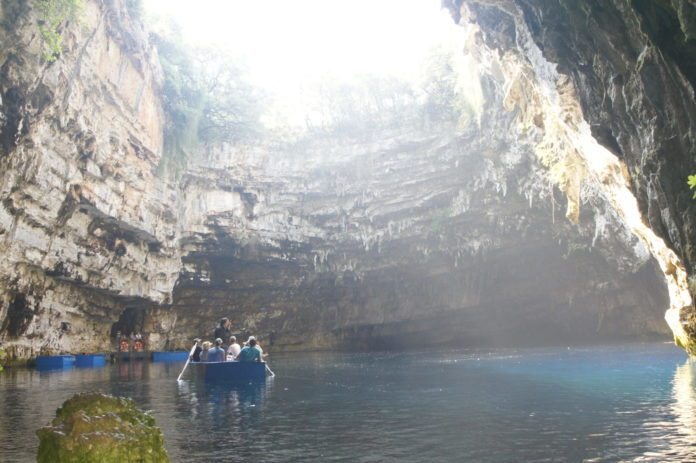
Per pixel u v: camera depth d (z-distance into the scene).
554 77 15.27
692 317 16.06
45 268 26.19
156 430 4.64
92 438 4.13
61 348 29.31
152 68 33.03
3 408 10.66
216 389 14.19
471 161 39.34
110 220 30.28
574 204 21.97
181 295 42.00
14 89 20.44
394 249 45.94
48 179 24.27
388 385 14.65
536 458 6.29
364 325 50.97
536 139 31.12
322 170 42.94
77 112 24.98
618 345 36.34
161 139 35.06
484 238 42.94
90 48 25.41
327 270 46.66
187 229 38.47
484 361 24.08
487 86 32.53
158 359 31.30
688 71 8.66
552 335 49.34
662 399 10.49
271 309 48.06
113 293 32.59
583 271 44.28
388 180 42.66
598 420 8.48
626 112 11.95
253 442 7.49
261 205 42.03
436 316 49.97
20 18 19.31
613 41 10.81
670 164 10.62
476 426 8.30
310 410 10.33
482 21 18.22
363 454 6.72
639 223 16.92
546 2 12.45
